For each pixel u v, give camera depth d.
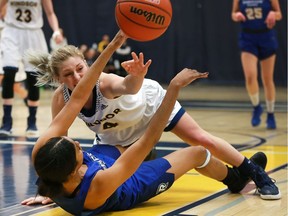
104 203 4.10
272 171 5.68
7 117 8.53
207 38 19.47
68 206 4.02
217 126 9.61
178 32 19.58
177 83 3.91
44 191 3.88
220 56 19.50
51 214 4.20
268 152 6.89
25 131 8.98
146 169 4.34
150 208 4.34
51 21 8.52
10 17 8.41
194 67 19.67
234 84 19.47
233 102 14.34
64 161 3.75
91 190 3.94
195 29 19.50
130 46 19.61
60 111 4.09
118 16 3.90
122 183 4.05
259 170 4.68
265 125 9.79
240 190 4.83
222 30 19.34
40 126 9.55
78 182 3.95
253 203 4.45
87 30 20.02
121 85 4.09
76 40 20.05
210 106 13.29
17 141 7.90
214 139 4.72
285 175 5.49
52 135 3.94
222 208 4.30
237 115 11.45
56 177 3.78
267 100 9.30
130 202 4.26
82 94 3.99
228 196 4.71
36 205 4.48
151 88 4.64
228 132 8.83
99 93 4.22
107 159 4.35
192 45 19.56
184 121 4.73
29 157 6.62
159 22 3.91
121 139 4.66
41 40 8.57
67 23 20.03
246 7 8.89
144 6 3.85
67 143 3.79
